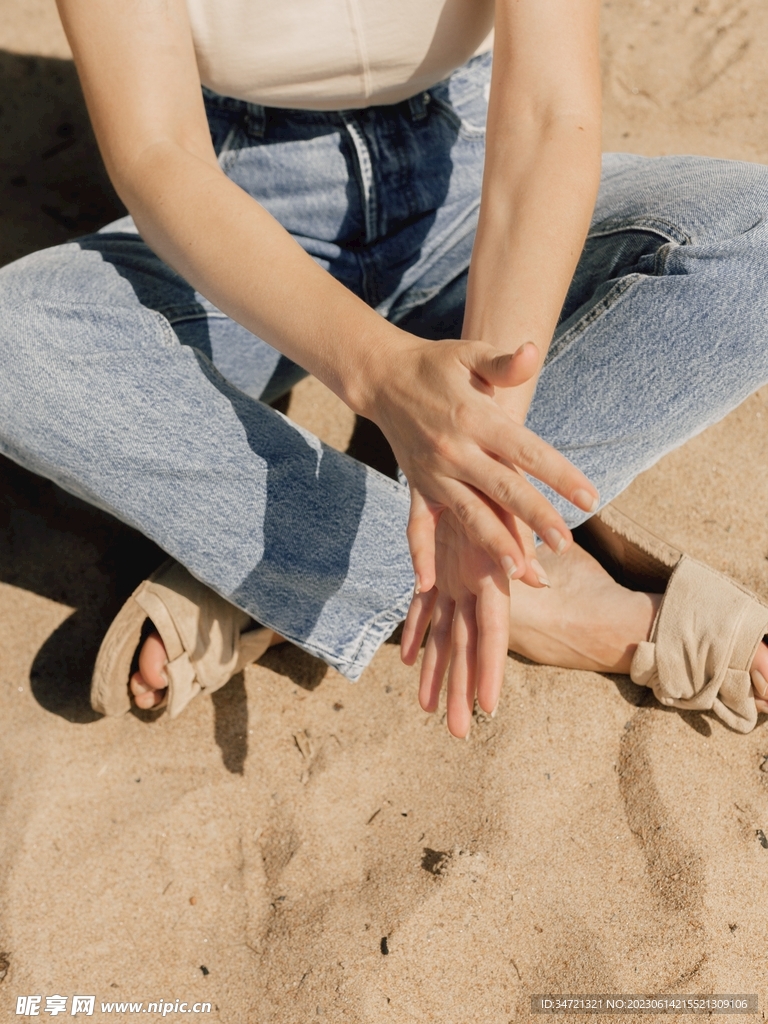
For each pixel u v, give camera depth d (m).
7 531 1.68
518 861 1.24
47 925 1.25
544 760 1.33
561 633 1.37
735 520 1.55
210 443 1.18
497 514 0.91
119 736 1.43
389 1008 1.13
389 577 1.24
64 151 2.27
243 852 1.30
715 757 1.31
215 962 1.21
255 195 1.40
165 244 1.07
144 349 1.18
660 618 1.31
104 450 1.18
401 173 1.37
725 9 2.48
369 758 1.37
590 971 1.14
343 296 0.98
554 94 1.04
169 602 1.32
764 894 1.18
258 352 1.45
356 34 1.20
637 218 1.25
